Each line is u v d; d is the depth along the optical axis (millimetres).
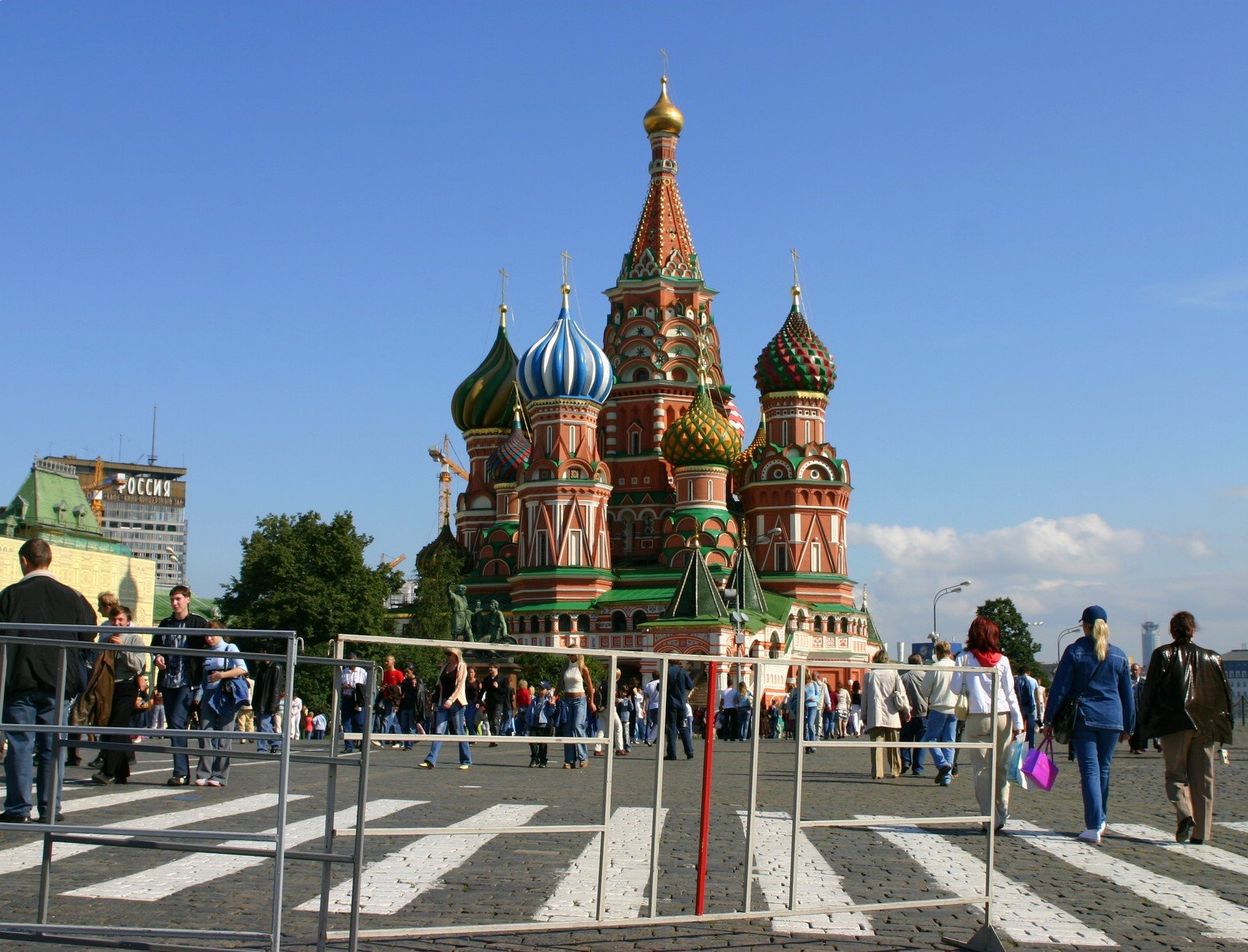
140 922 11477
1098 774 18547
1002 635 144500
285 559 79875
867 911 12383
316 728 76688
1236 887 14664
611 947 10922
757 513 119375
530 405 116438
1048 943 11492
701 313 129250
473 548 133000
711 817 20500
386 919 11828
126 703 23203
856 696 85312
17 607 16281
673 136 130375
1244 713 88812
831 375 122000
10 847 15461
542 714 41812
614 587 115500
